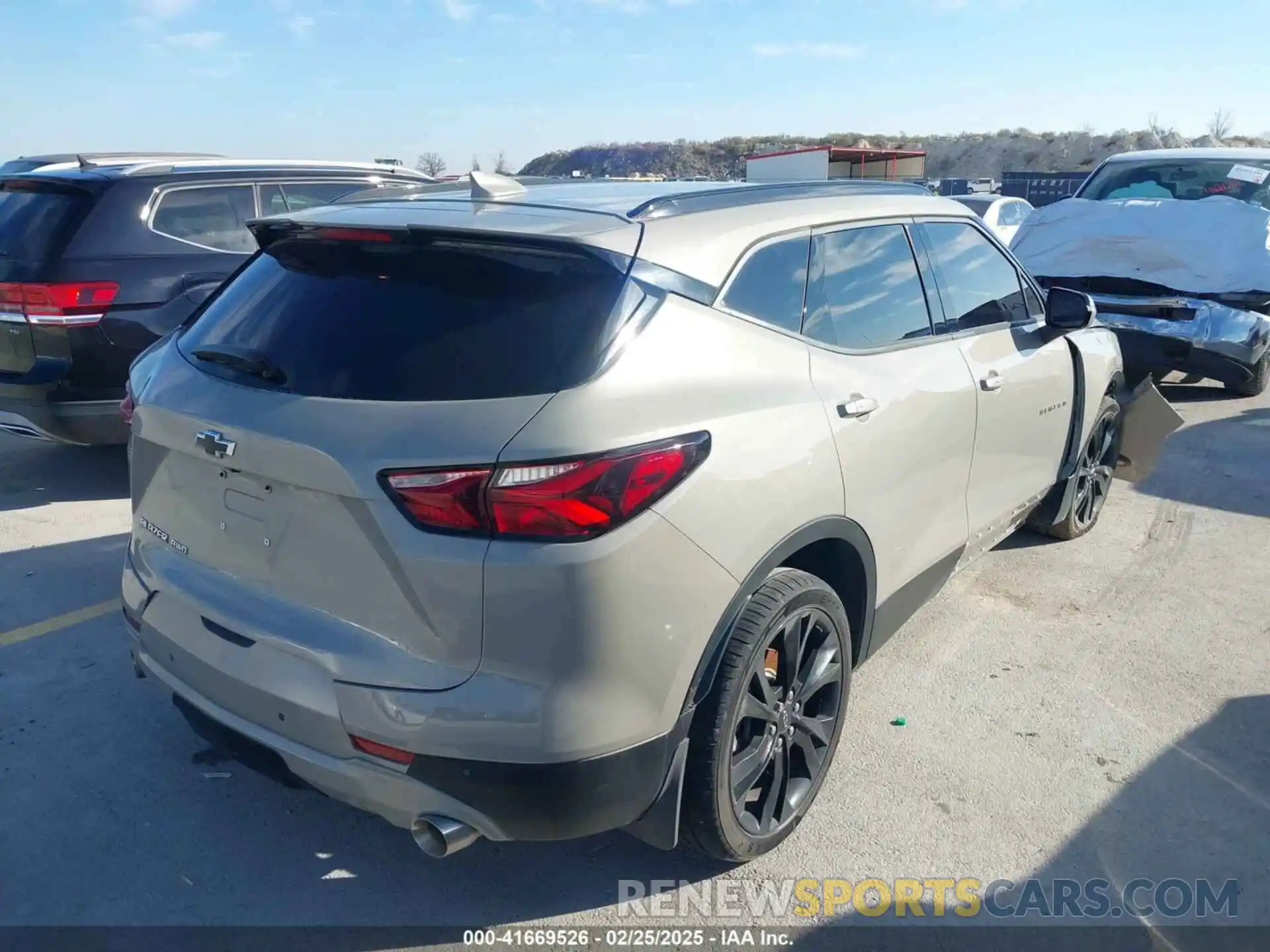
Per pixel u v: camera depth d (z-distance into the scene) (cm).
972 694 388
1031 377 423
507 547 219
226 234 640
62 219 566
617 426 227
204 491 262
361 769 235
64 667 397
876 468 309
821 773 309
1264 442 741
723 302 272
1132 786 332
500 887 285
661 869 293
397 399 232
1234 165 927
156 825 307
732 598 255
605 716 229
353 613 235
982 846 302
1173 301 781
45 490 615
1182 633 440
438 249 260
